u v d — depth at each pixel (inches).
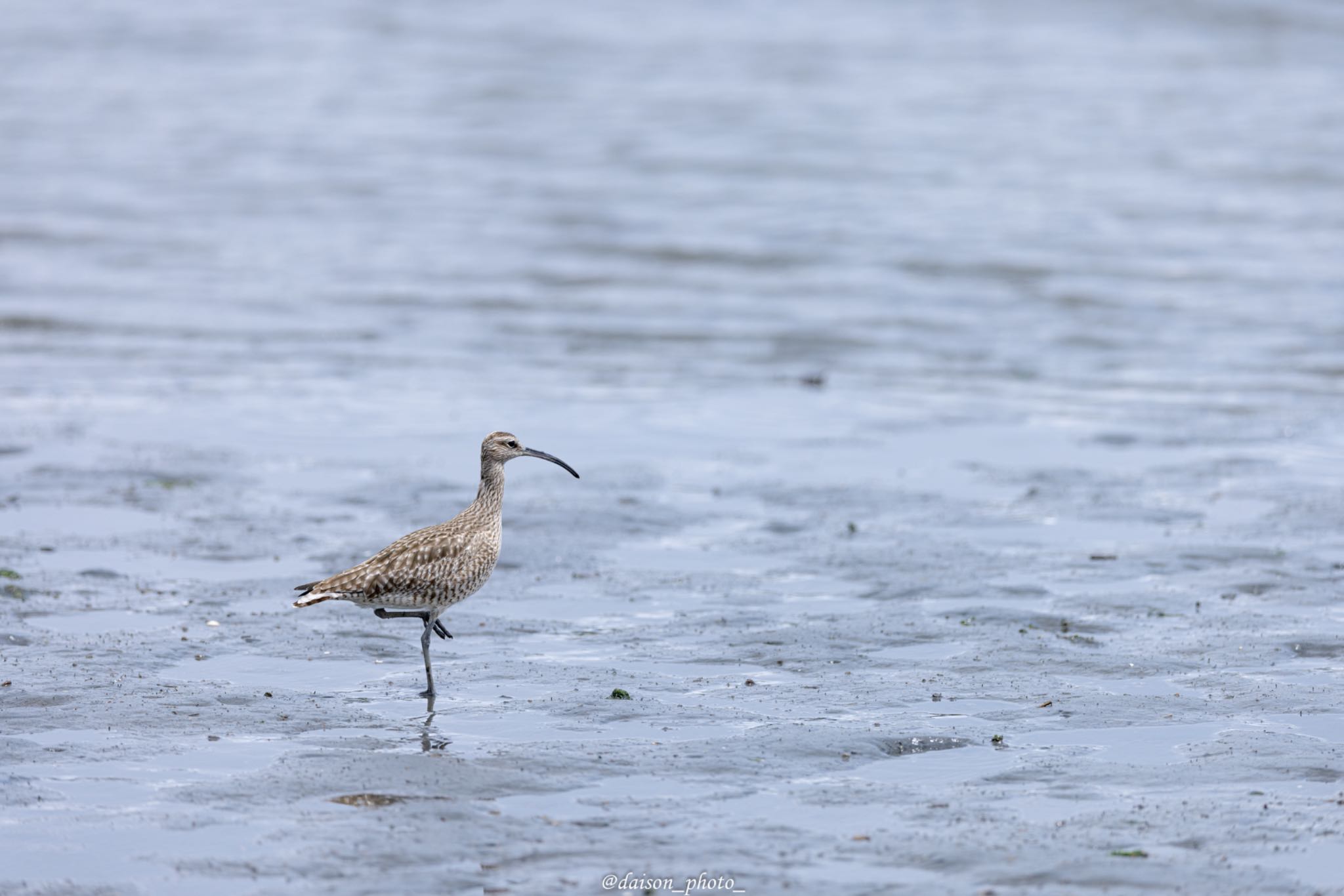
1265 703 434.0
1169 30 2556.6
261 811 354.6
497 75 2292.1
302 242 1419.8
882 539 625.6
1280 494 693.9
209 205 1581.0
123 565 574.9
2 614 509.7
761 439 815.1
